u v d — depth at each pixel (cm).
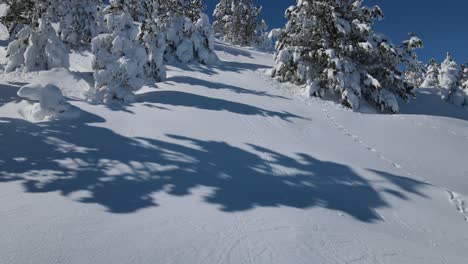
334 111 1522
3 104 969
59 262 403
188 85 1524
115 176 664
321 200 712
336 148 1065
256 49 3534
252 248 481
